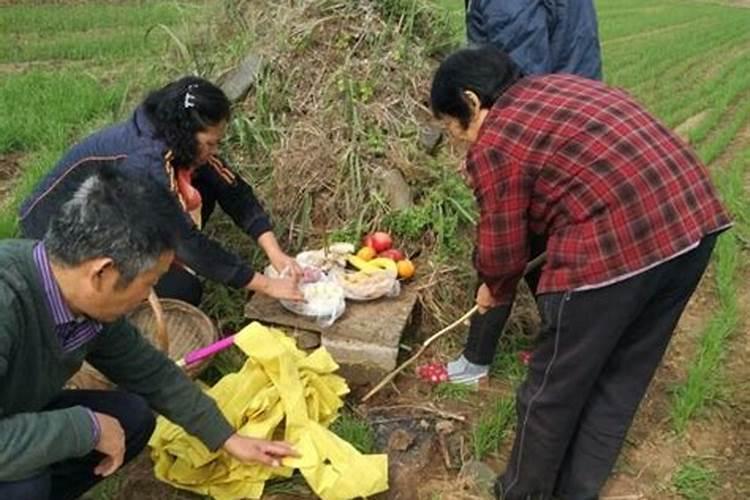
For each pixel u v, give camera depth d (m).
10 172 6.06
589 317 2.79
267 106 5.03
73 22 10.45
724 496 3.43
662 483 3.49
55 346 2.29
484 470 3.42
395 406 3.79
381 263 4.21
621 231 2.70
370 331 3.84
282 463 3.01
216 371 3.82
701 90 9.93
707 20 16.61
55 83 7.62
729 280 4.98
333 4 5.34
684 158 2.79
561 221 2.80
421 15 5.66
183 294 4.11
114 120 6.28
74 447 2.35
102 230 2.07
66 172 3.49
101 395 2.82
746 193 6.60
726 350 4.45
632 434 3.76
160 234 2.13
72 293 2.19
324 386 3.49
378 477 3.13
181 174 3.50
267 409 3.25
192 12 6.80
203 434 2.85
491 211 2.85
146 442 2.91
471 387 3.90
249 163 4.90
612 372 3.15
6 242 2.25
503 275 3.02
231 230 4.68
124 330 2.62
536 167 2.75
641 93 9.75
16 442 2.25
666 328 3.04
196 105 3.33
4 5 11.30
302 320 3.86
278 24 5.35
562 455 3.11
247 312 3.92
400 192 4.62
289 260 4.02
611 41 13.46
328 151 4.75
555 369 2.91
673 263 2.78
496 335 3.80
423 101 5.19
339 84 4.97
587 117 2.74
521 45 4.12
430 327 4.23
